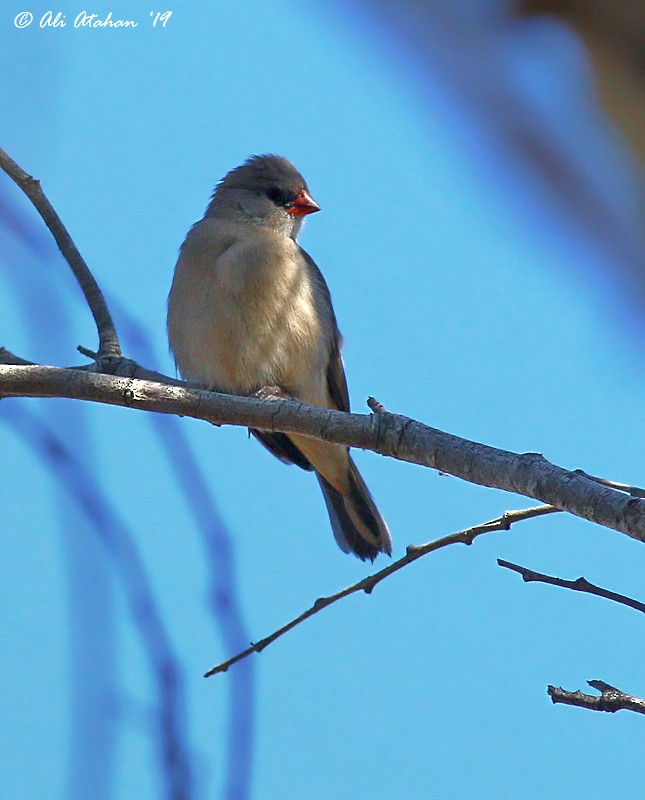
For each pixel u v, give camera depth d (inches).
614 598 262.1
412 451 280.5
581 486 242.4
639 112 89.4
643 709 242.5
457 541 304.7
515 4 86.9
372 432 286.5
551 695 250.7
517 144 93.3
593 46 87.0
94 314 352.2
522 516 296.8
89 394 307.9
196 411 305.0
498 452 265.6
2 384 311.0
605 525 236.4
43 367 311.6
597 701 246.1
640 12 85.3
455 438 276.1
